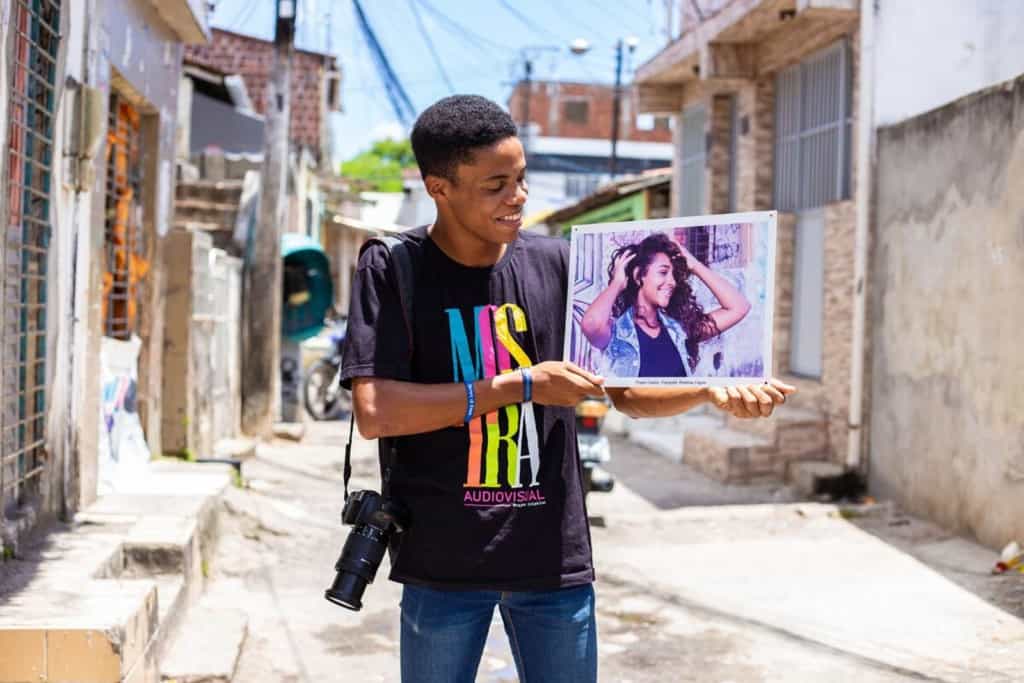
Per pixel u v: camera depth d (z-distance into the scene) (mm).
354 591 2361
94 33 5344
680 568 6410
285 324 12898
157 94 7828
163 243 8180
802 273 10031
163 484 6551
